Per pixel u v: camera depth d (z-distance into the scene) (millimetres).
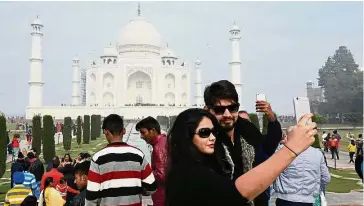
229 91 4457
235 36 83000
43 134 31078
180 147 3293
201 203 2844
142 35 100562
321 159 7355
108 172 5996
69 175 10086
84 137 48969
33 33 81812
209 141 3385
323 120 64688
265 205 4875
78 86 97938
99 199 6008
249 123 5254
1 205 14672
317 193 7340
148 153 26094
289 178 7160
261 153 5055
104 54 100000
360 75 76562
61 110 83500
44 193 9109
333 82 78250
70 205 7184
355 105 70062
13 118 106688
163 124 73625
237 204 2676
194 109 3547
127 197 5992
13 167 14062
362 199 15492
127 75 94938
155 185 6562
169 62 104000
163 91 97438
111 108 84750
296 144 2619
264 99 5359
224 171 3695
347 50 89938
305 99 3844
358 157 7148
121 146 6309
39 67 82375
